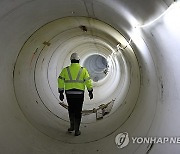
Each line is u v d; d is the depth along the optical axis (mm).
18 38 3943
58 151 3979
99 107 7332
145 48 3412
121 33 4621
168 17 2277
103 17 4121
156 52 2920
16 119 3840
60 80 4973
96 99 8836
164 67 2738
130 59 5707
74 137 4668
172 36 2342
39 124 4512
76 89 4910
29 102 4703
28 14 3664
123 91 7504
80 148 4145
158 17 2451
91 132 4902
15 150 3361
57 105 6402
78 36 7660
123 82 8172
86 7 3877
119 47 6785
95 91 10734
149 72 3605
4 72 3707
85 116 6582
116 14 3463
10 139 3410
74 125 4922
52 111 5793
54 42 6340
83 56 13086
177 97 2465
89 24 5426
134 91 5098
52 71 7102
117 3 3016
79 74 4945
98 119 6055
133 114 4395
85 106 7863
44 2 3586
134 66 5223
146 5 2531
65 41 7355
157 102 3078
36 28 4391
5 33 3475
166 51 2568
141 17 2842
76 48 9930
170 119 2611
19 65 4324
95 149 4020
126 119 4598
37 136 4082
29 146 3680
